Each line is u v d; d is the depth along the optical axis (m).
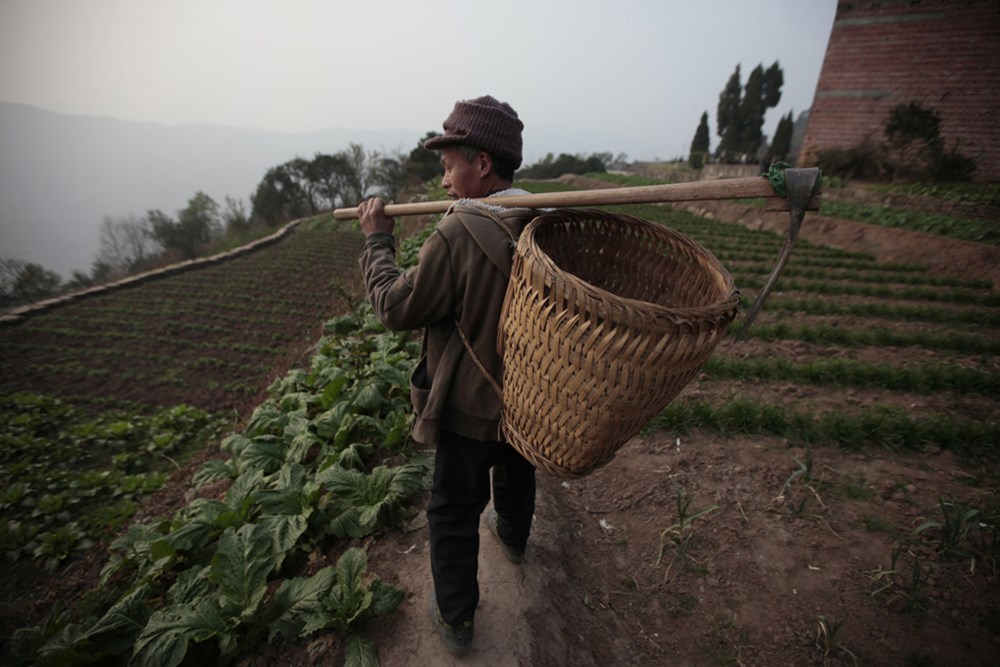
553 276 1.01
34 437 9.20
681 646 1.90
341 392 3.54
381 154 50.50
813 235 13.65
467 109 1.35
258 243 29.44
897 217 13.00
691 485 2.73
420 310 1.26
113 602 2.86
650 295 1.50
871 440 3.12
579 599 2.05
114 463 7.96
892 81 20.41
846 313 6.41
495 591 1.92
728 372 4.23
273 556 1.99
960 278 8.88
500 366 1.30
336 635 1.75
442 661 1.65
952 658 1.78
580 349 1.00
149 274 22.70
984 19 18.25
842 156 21.22
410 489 2.30
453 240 1.19
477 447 1.40
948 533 2.17
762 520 2.46
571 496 2.70
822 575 2.14
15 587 5.14
